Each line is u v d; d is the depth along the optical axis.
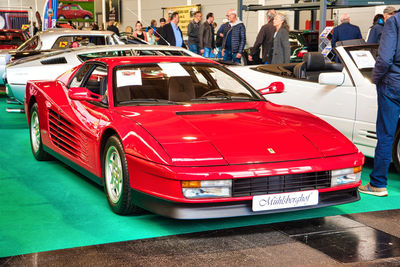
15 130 7.43
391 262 2.84
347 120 5.04
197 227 3.44
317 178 3.30
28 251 3.00
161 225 3.48
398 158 4.78
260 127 3.56
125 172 3.43
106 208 3.87
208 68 4.46
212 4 21.00
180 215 3.05
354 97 4.95
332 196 3.45
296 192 3.21
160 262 2.83
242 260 2.86
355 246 3.09
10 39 14.05
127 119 3.60
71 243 3.13
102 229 3.40
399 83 4.00
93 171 4.02
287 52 8.77
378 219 3.63
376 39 9.43
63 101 4.65
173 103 3.96
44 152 5.34
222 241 3.17
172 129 3.41
